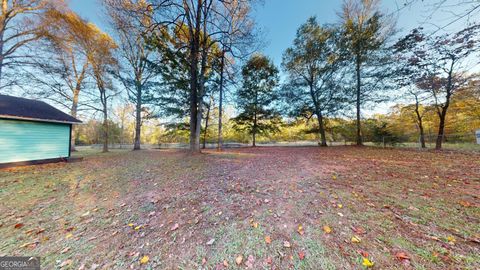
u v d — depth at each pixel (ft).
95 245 6.60
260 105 59.16
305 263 5.25
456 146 36.81
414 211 8.01
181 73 38.58
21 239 7.08
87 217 8.78
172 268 5.36
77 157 31.48
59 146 28.12
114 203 10.39
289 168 18.75
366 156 26.17
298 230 6.93
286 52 51.88
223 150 43.96
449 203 8.67
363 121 46.52
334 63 45.85
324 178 14.11
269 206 9.21
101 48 40.86
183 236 6.91
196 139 33.06
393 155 26.50
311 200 9.77
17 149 23.77
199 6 30.04
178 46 32.24
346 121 49.14
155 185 13.62
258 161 24.32
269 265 5.27
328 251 5.66
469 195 9.57
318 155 29.27
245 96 58.44
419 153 28.02
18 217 8.86
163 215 8.72
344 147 43.70
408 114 46.19
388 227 6.84
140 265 5.53
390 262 5.06
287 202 9.64
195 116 32.89
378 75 40.29
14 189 13.17
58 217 8.81
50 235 7.32
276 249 5.91
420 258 5.15
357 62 42.98
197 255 5.84
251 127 61.46
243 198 10.44
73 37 38.50
